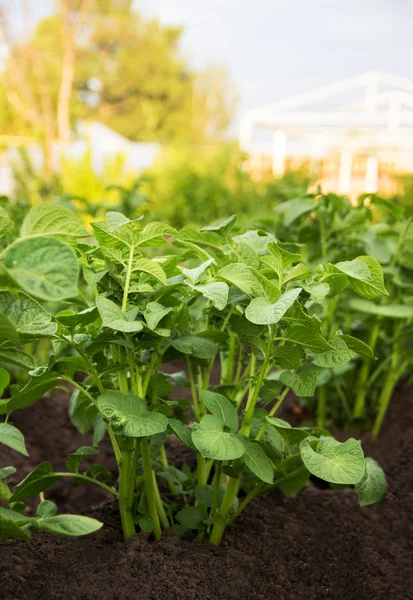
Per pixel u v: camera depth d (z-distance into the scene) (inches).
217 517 47.5
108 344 44.4
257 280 40.8
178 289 43.9
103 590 41.1
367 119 392.5
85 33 714.2
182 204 211.8
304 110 433.7
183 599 41.5
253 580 46.0
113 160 249.8
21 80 563.5
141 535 46.3
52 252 31.3
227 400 43.5
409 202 99.2
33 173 238.7
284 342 43.3
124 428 39.0
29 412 76.6
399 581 49.8
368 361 74.7
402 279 71.4
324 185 338.0
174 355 46.9
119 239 39.4
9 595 39.9
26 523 35.4
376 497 48.7
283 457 48.9
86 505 64.3
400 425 75.1
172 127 776.9
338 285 44.0
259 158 335.6
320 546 52.6
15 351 38.4
